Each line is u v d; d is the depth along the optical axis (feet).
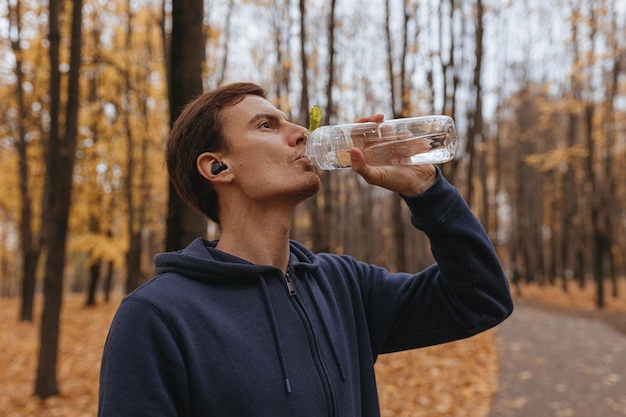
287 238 3.98
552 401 18.75
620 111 50.80
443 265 4.17
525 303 55.52
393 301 4.52
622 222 87.20
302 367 3.44
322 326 3.80
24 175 39.93
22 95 33.73
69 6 30.27
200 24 10.57
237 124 3.89
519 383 21.26
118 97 37.76
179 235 10.18
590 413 17.43
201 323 3.27
